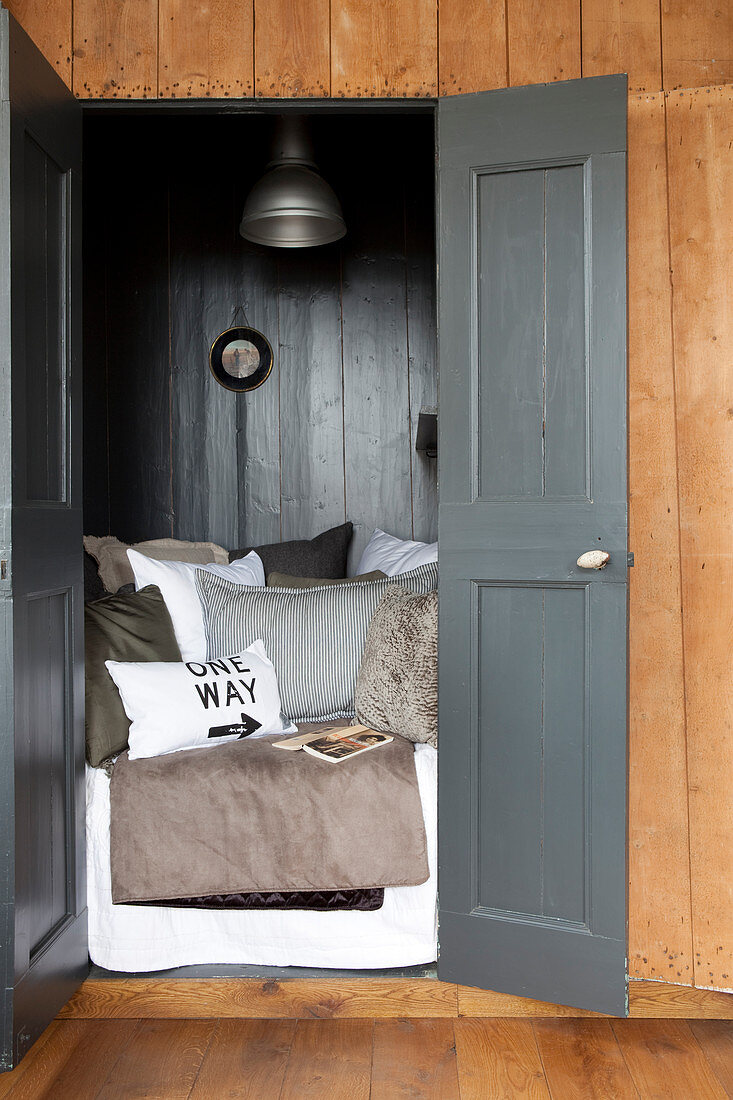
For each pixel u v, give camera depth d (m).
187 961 2.27
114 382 3.79
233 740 2.47
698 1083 1.99
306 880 2.23
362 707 2.57
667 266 2.27
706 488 2.25
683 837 2.27
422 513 3.80
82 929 2.23
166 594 2.79
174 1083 1.98
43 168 2.08
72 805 2.18
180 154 3.78
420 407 3.79
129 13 2.35
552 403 2.20
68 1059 2.08
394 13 2.33
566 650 2.19
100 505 3.78
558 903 2.19
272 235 3.36
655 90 2.28
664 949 2.27
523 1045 2.14
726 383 2.24
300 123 3.25
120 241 3.79
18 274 1.91
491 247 2.25
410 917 2.28
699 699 2.26
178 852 2.23
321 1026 2.24
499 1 2.31
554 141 2.18
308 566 3.56
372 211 3.79
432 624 2.46
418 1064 2.06
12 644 1.86
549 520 2.19
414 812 2.27
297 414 3.81
